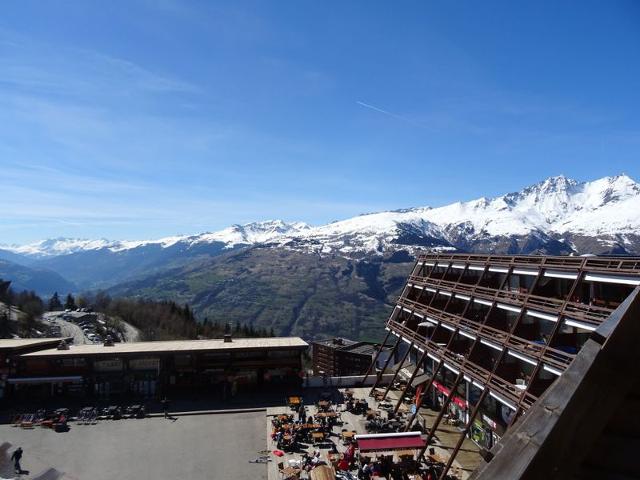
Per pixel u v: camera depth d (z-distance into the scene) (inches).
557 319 1387.8
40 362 2706.7
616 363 159.9
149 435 2170.3
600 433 159.0
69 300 6717.5
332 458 1828.2
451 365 1887.3
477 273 2282.2
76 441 2100.1
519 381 1652.3
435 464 1743.4
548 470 152.9
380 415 2306.8
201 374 2810.0
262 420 2356.1
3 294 5723.4
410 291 2746.1
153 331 5851.4
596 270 1305.4
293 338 3289.9
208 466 1839.3
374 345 4697.3
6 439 2127.2
